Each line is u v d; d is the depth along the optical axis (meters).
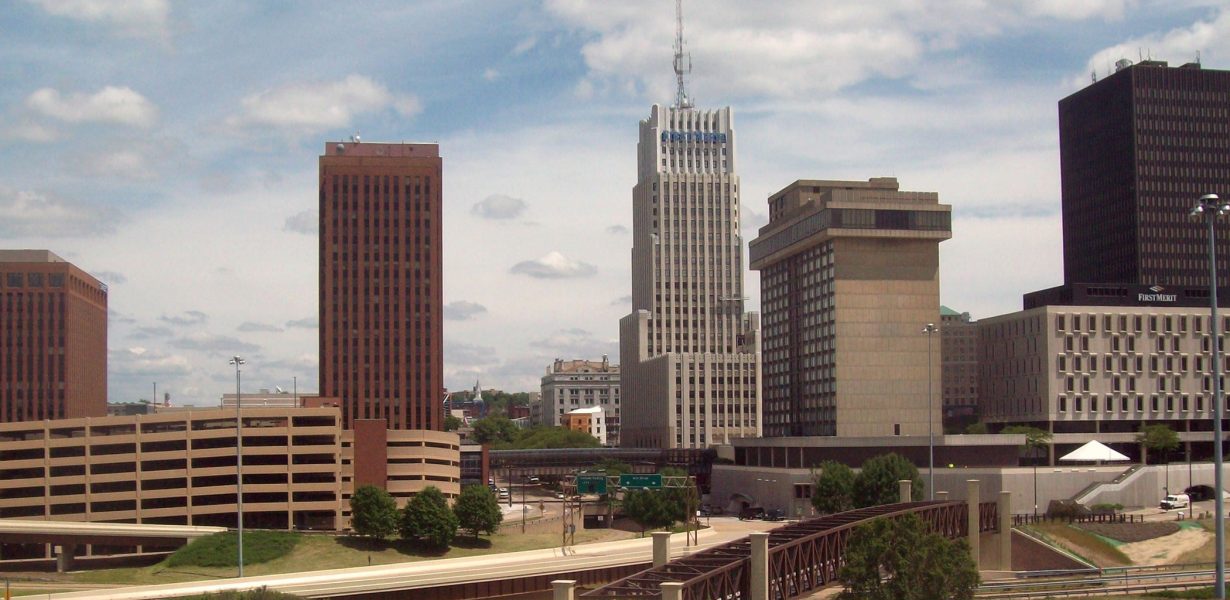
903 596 90.94
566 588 75.12
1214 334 93.38
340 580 139.62
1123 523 176.25
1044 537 163.88
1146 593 122.62
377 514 189.38
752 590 86.25
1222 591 92.38
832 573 102.81
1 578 170.00
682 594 77.56
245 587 132.62
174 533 195.00
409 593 138.38
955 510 139.38
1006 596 120.69
